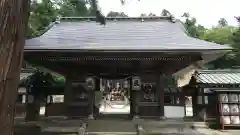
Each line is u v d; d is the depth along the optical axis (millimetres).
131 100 13594
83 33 13977
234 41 30344
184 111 13773
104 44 11344
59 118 13719
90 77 13516
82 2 8844
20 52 2445
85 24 15906
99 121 12398
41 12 20219
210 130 12242
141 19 16391
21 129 11453
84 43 11555
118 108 22438
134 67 13234
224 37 38531
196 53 10133
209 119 13203
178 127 12133
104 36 13273
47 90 14758
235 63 31297
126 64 12781
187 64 11891
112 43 11594
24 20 2555
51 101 14750
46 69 14672
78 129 11852
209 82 13562
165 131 11875
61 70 14117
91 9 7594
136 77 13422
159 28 14875
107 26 15438
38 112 14000
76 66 13164
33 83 14352
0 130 2129
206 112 13352
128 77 13602
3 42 2150
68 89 13516
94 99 13898
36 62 12125
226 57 31109
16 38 2340
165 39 12438
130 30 14508
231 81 13688
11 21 2248
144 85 13477
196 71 15000
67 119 13078
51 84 15594
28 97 13852
